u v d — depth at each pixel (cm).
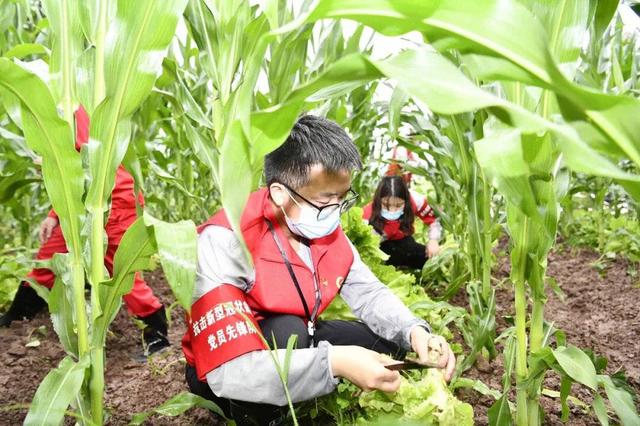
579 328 238
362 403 131
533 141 85
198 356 123
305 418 151
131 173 141
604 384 115
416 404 128
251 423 138
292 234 139
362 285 158
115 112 98
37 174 302
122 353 222
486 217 209
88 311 115
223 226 130
